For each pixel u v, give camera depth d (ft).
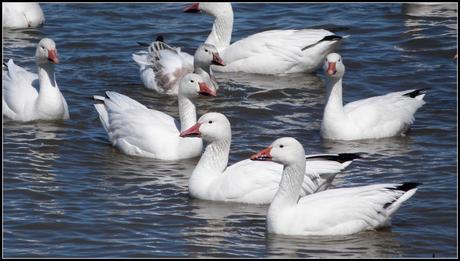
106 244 48.60
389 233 50.01
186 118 62.03
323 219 49.39
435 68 79.25
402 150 62.85
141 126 61.82
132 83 76.84
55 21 91.09
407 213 52.49
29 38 86.43
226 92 74.64
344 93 74.43
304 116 69.82
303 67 79.41
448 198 54.39
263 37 79.92
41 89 67.21
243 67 79.82
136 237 49.42
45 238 49.32
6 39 86.07
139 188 56.29
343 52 82.99
